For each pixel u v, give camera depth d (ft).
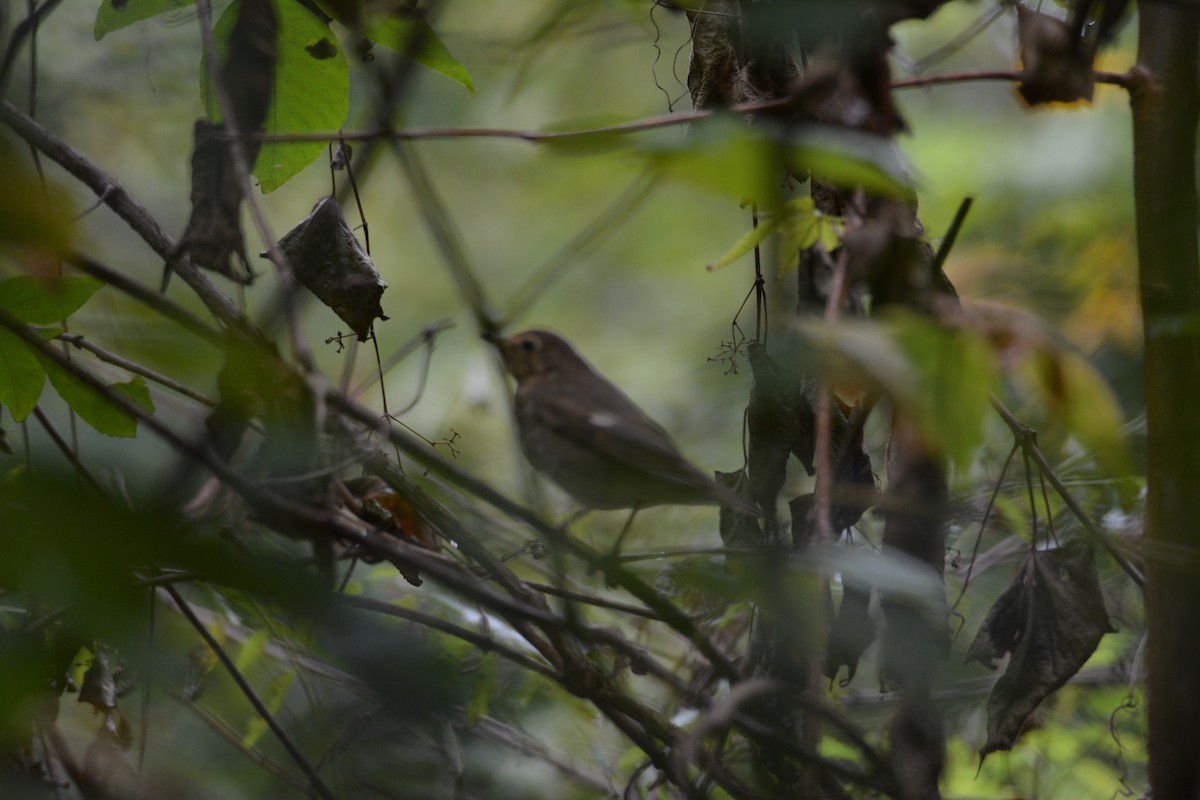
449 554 21.29
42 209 8.66
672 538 32.19
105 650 19.51
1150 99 18.70
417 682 8.39
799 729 19.07
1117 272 37.01
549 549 19.03
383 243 55.36
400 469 19.20
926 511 16.81
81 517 7.47
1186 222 18.35
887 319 10.39
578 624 14.93
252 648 23.09
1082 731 27.53
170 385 18.54
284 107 19.69
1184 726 18.19
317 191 45.73
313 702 23.79
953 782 26.84
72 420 19.39
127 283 12.50
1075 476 24.84
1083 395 11.57
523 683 26.27
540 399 22.56
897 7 16.51
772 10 13.47
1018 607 20.57
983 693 26.73
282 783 25.26
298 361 15.55
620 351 55.11
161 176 36.88
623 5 24.48
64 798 21.74
